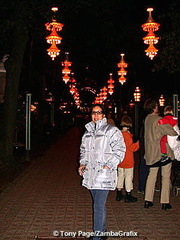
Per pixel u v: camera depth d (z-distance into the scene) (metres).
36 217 6.66
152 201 7.52
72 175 11.90
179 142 6.86
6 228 5.97
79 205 7.64
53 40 12.48
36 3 11.99
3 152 14.05
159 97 25.77
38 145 24.28
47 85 34.91
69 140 30.75
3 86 16.78
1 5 12.99
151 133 7.00
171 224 6.16
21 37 14.34
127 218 6.57
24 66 24.25
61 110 46.00
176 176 8.34
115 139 5.04
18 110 18.16
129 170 7.86
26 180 10.86
